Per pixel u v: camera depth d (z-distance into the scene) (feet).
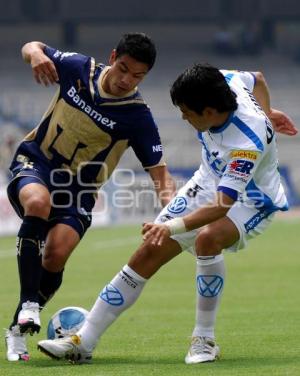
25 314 82.43
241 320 121.19
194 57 620.90
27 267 83.46
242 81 87.04
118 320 123.85
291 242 271.08
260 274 188.96
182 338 105.09
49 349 84.23
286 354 90.27
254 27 632.79
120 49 85.35
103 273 197.98
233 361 85.61
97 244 274.16
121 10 618.85
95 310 84.79
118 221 352.49
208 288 84.84
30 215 84.02
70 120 88.84
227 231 83.71
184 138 489.67
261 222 85.71
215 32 638.12
